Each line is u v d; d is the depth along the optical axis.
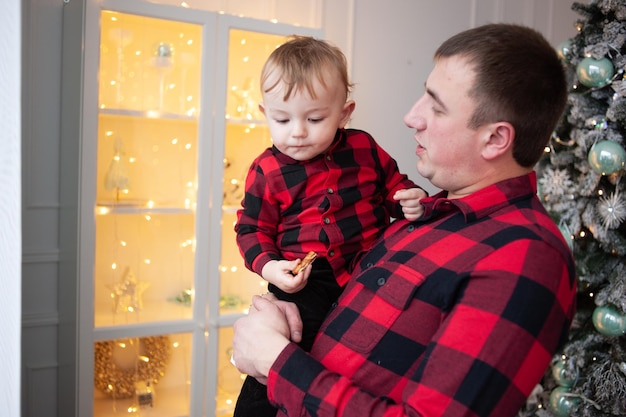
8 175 0.89
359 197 1.40
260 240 1.40
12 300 0.89
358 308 1.11
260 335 1.10
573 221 2.43
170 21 2.55
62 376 2.72
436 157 1.11
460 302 0.96
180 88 2.67
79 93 2.42
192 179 2.72
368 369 1.05
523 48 1.05
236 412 1.35
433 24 3.55
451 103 1.07
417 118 1.14
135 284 2.67
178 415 2.77
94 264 2.50
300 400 0.99
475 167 1.09
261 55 2.81
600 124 2.32
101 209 2.55
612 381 2.31
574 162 2.50
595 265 2.41
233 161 2.81
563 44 2.52
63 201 2.69
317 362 1.03
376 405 0.94
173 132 2.69
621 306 2.20
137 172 2.64
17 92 0.89
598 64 2.29
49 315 2.78
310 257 1.26
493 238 1.01
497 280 0.95
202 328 2.74
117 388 2.66
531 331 0.92
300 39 1.42
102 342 2.62
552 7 3.90
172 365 2.77
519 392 0.92
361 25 3.33
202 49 2.62
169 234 2.74
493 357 0.91
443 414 0.90
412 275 1.05
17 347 0.90
